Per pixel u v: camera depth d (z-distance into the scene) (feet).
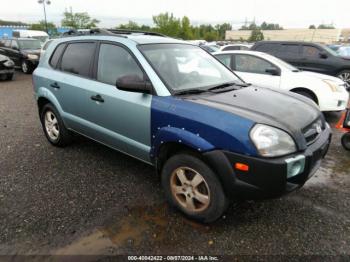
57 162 13.41
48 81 14.15
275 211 9.93
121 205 10.15
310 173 8.58
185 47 12.35
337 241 8.55
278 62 22.34
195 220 9.25
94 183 11.57
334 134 18.16
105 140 12.09
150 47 11.03
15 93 31.01
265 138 7.68
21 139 16.44
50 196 10.64
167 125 9.11
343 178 12.38
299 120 8.71
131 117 10.32
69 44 13.78
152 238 8.61
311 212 9.91
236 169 7.85
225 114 8.19
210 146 8.08
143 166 13.05
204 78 11.32
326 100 20.27
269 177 7.63
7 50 48.75
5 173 12.34
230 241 8.52
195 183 8.89
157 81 9.80
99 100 11.45
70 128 13.93
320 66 31.17
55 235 8.66
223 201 8.48
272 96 10.34
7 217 9.45
